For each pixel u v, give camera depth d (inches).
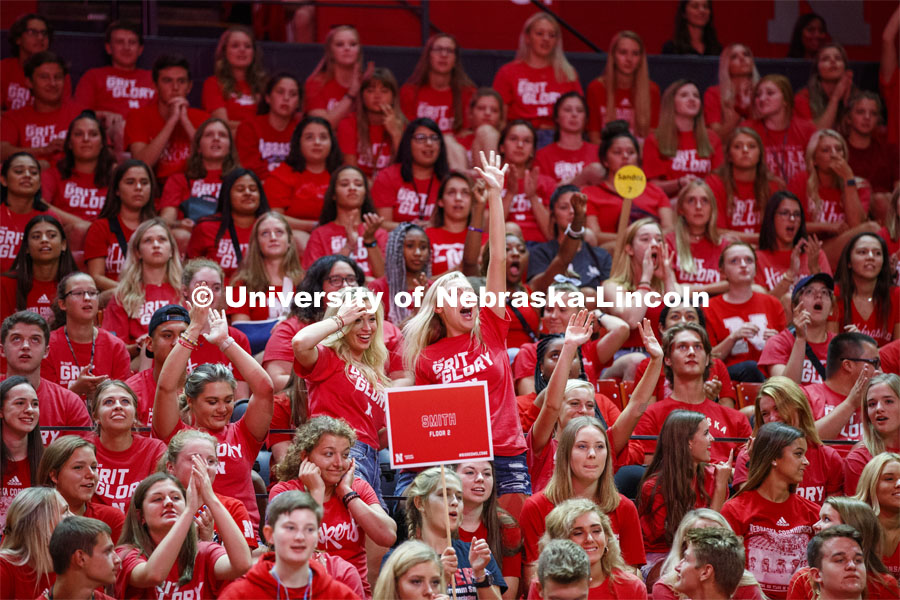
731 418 520.7
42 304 622.8
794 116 845.8
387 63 849.5
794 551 446.6
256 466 490.3
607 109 828.6
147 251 597.3
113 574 370.6
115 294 600.1
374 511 414.3
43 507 389.1
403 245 600.4
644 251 627.5
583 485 434.9
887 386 492.4
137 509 396.2
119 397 447.2
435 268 665.0
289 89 770.2
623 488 482.0
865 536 429.4
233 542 382.6
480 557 399.9
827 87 856.3
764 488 453.7
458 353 466.3
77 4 829.2
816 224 773.3
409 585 362.0
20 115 757.9
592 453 430.3
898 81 876.0
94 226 667.4
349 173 681.6
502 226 476.7
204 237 674.8
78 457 420.2
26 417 443.2
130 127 764.0
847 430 542.0
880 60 915.4
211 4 854.5
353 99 799.1
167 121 763.4
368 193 687.1
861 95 839.7
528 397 508.7
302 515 352.8
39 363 495.8
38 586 385.7
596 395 522.6
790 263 703.7
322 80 802.8
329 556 398.3
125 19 833.5
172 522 391.9
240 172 675.4
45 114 760.3
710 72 877.2
